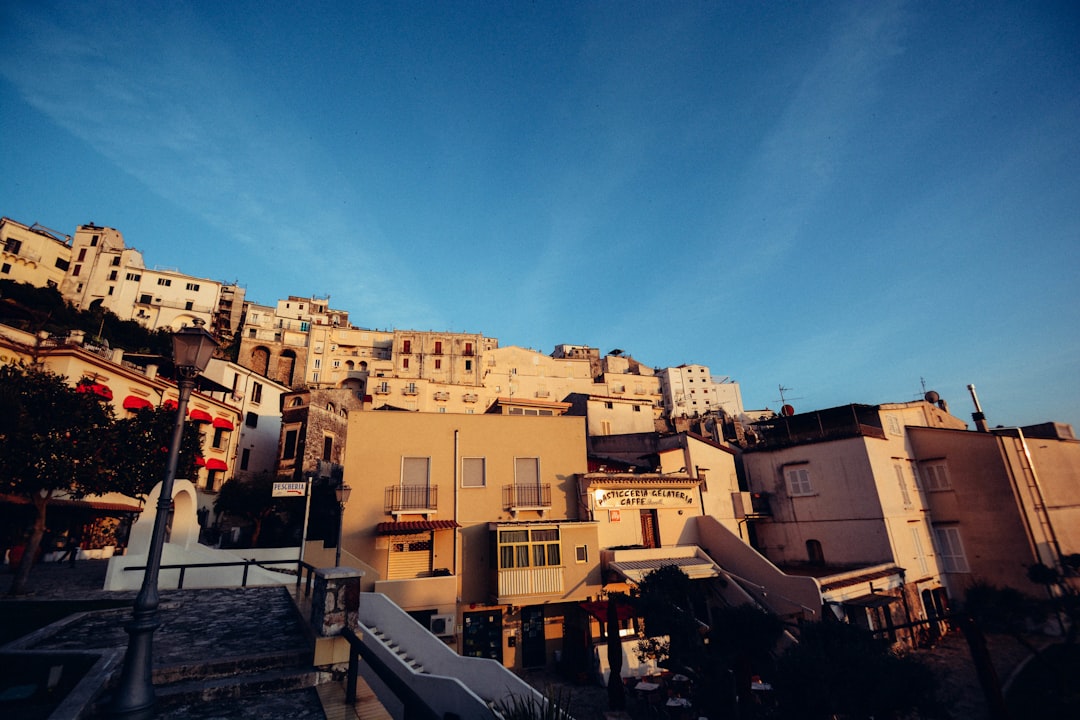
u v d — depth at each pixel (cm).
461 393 7062
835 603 1997
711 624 2244
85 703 581
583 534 2148
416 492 2120
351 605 826
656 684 1634
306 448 3338
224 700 680
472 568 2061
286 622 1042
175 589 1477
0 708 595
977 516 2578
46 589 1509
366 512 2042
